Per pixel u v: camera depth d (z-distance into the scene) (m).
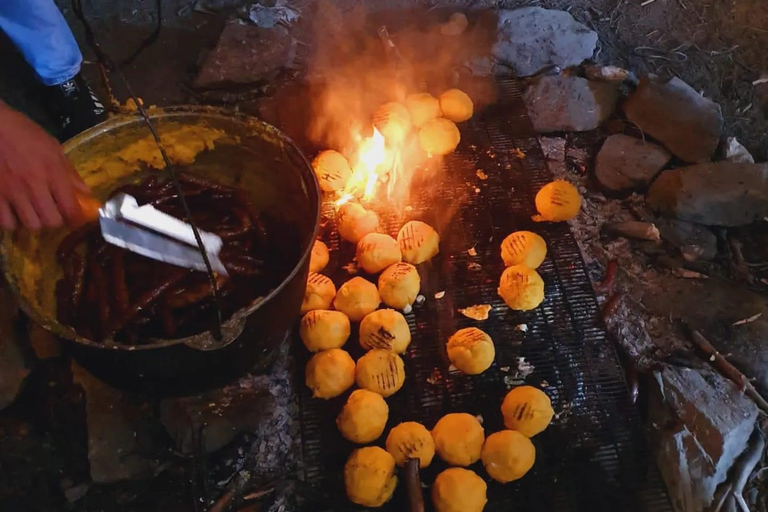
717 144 1.95
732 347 1.66
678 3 2.39
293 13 2.21
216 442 1.45
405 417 1.47
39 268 1.37
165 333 1.34
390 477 1.35
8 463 1.51
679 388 1.54
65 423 1.54
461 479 1.32
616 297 1.70
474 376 1.52
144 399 1.49
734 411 1.51
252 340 1.24
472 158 1.85
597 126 2.03
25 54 1.61
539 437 1.46
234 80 2.01
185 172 1.56
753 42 2.31
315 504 1.38
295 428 1.48
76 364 1.51
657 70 2.22
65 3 2.22
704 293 1.75
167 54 2.13
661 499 1.39
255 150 1.47
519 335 1.58
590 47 2.12
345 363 1.46
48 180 1.12
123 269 1.40
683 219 1.83
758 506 1.51
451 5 2.29
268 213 1.58
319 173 1.73
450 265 1.67
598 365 1.55
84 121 1.85
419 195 1.78
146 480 1.46
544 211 1.72
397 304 1.56
